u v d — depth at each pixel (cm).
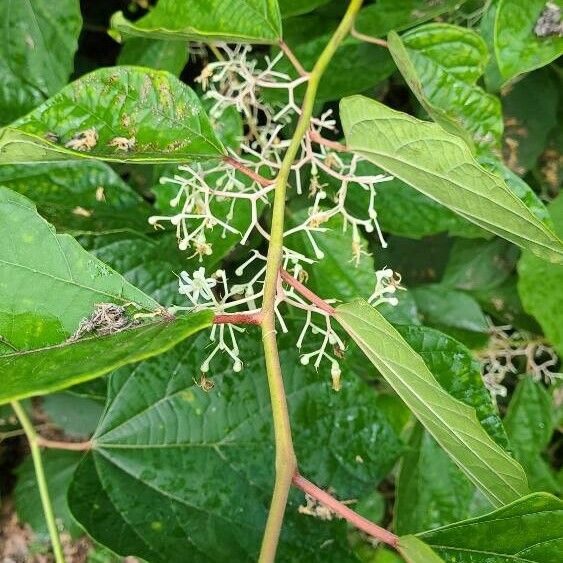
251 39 33
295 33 41
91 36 51
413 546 25
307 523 35
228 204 37
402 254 51
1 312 25
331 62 40
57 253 25
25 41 39
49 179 38
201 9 32
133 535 33
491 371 50
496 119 35
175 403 35
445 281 50
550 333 43
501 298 50
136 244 37
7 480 65
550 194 49
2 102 39
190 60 49
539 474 49
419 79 35
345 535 35
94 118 28
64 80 39
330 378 36
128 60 42
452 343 33
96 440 35
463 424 26
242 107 37
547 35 31
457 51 35
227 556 34
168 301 37
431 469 48
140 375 35
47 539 59
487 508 47
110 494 34
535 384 50
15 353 24
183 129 29
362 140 29
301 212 39
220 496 35
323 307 27
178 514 34
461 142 24
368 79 40
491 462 27
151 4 48
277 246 28
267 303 26
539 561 27
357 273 38
